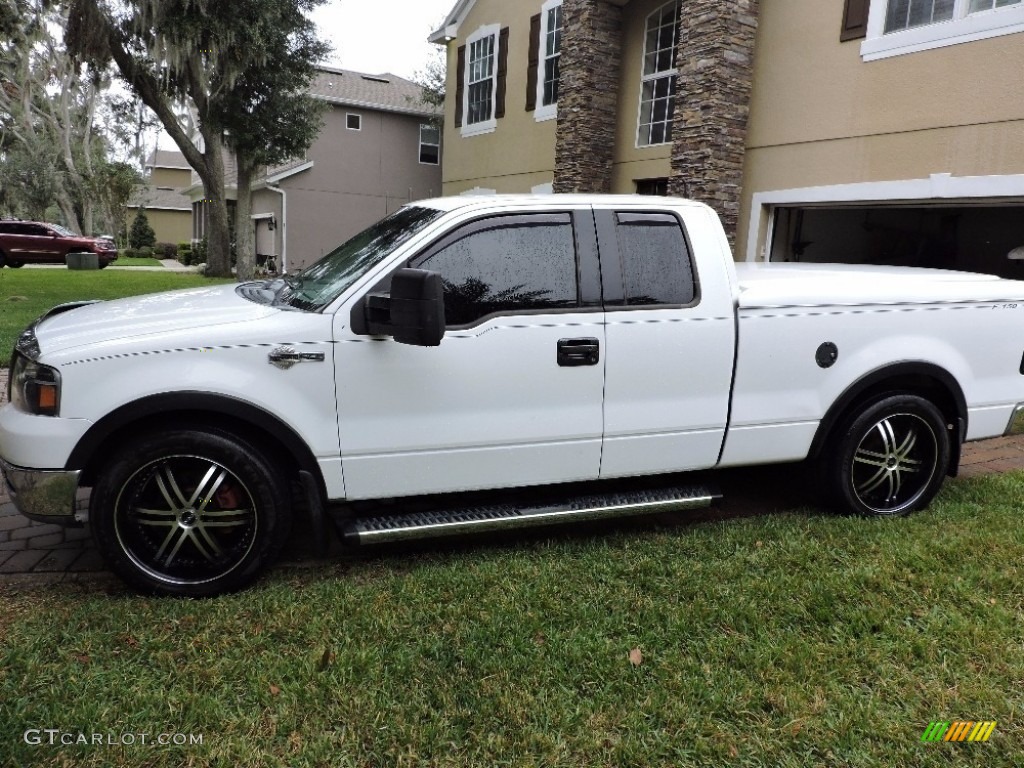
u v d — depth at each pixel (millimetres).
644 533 4137
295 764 2312
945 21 7781
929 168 8039
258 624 3072
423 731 2441
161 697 2580
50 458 3076
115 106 22609
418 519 3523
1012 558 3711
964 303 4273
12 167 35969
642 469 3848
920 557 3695
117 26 16469
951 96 7758
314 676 2721
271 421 3201
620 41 12297
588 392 3627
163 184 55219
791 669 2818
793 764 2342
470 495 3773
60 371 3066
